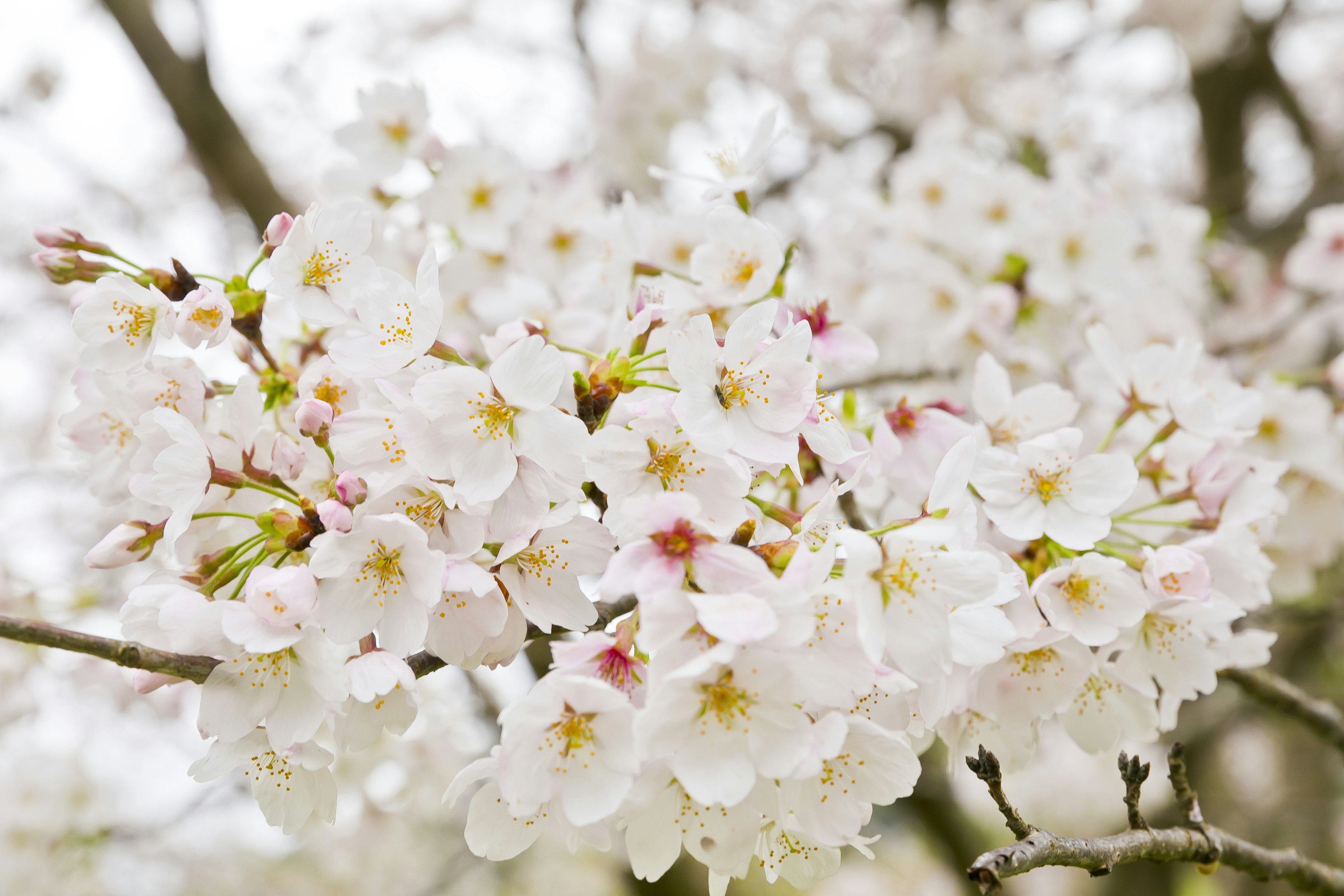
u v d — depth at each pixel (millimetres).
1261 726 2219
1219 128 1955
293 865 1860
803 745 614
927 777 1588
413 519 649
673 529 621
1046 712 690
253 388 675
